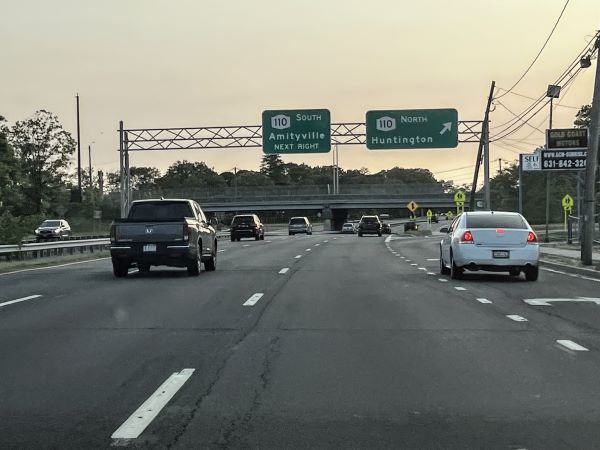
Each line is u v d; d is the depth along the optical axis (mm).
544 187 93062
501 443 5562
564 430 5887
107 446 5527
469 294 15617
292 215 174250
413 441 5617
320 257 30047
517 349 9344
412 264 25438
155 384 7496
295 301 14391
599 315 12391
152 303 14070
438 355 8961
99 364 8469
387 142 44969
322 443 5574
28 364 8469
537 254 18469
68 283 18312
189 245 19766
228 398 6930
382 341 9938
